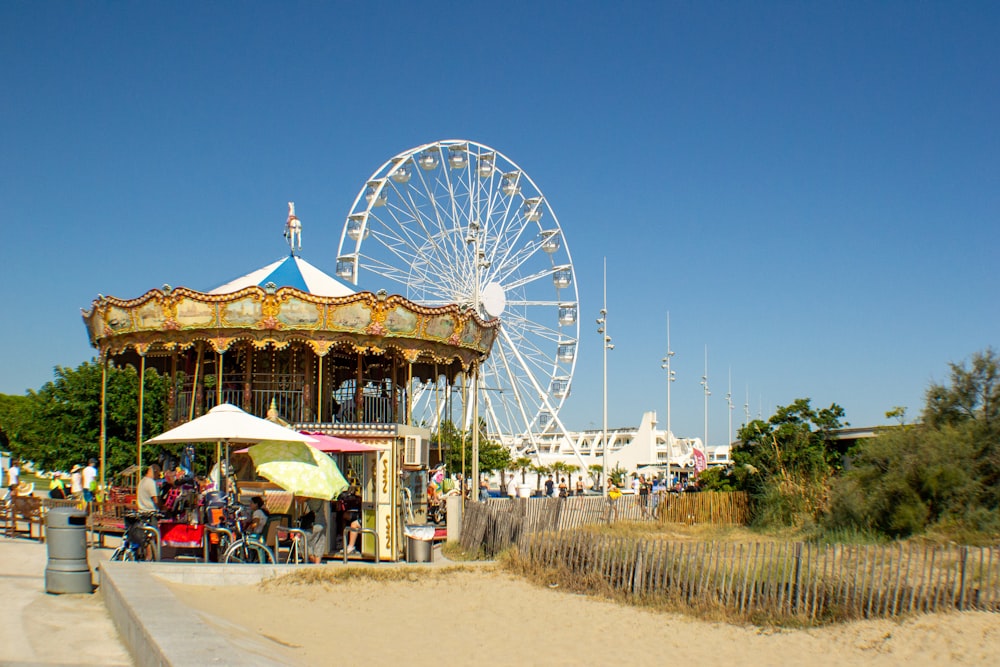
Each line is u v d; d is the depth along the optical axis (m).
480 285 46.69
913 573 17.28
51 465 44.47
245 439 18.89
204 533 18.80
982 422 29.28
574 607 18.00
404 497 22.75
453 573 20.64
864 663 14.18
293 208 31.20
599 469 100.69
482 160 48.31
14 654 10.30
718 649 15.02
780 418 40.09
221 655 7.96
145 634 9.16
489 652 14.16
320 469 19.61
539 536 21.84
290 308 26.34
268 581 18.25
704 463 63.56
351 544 22.61
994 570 18.67
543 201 51.91
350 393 31.03
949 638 15.22
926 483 27.56
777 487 36.06
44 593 14.51
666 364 66.75
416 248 46.59
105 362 28.78
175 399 28.84
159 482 22.22
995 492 27.67
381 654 13.38
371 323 27.20
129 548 18.70
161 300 26.25
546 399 49.72
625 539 20.66
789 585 17.36
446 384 35.31
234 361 30.78
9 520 25.50
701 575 18.23
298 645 13.33
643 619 17.19
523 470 67.94
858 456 31.05
